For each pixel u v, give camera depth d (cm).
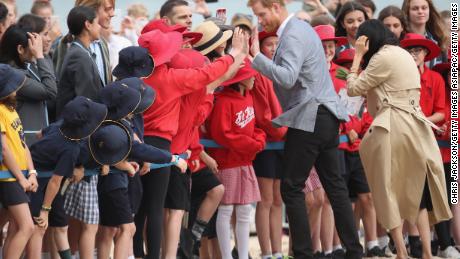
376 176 2416
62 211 2075
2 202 1923
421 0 2916
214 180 2392
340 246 2766
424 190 2483
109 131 1912
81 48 2136
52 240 2212
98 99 1988
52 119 2309
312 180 2645
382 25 2459
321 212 2683
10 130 1933
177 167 2250
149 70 2091
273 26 2423
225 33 2439
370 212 2766
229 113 2397
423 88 2762
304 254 2380
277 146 2530
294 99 2389
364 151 2439
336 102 2417
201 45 2395
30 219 1933
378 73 2408
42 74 2180
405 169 2419
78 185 2052
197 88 2139
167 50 2133
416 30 2938
